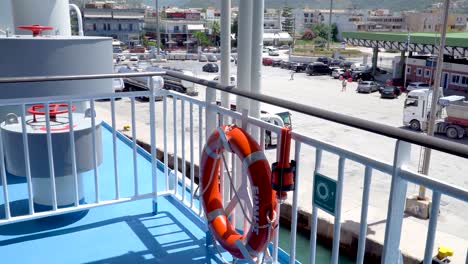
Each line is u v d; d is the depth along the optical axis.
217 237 2.29
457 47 31.80
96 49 3.83
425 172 11.73
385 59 62.94
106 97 2.90
